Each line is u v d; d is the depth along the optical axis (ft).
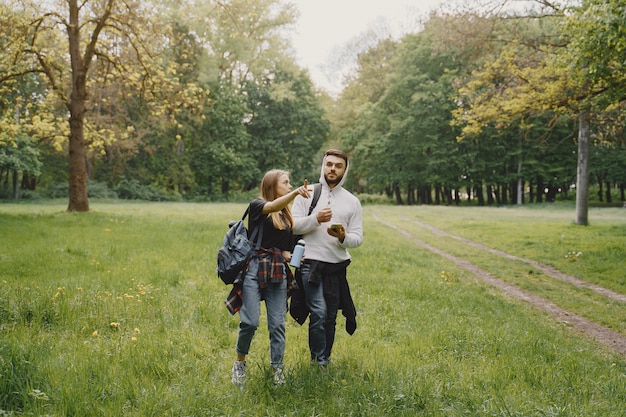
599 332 23.06
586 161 73.46
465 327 19.93
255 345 16.60
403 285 28.89
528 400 12.43
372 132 175.42
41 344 14.25
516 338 18.95
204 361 14.73
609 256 44.29
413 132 159.53
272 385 12.70
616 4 30.66
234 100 166.40
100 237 42.39
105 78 71.72
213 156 165.58
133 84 72.54
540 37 58.65
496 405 11.73
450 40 62.54
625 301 29.81
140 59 68.39
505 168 172.65
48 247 34.96
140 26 67.97
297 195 13.92
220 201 171.63
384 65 183.73
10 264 27.96
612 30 31.91
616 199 205.67
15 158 130.41
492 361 15.88
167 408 11.07
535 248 52.21
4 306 17.87
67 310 18.03
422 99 157.48
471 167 163.94
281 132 182.91
